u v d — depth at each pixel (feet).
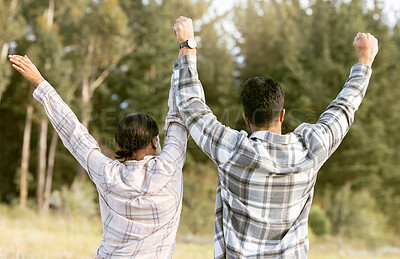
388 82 75.82
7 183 93.45
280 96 5.18
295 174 4.91
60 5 72.33
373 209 60.54
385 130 78.64
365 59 5.78
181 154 5.54
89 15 70.33
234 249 4.84
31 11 72.64
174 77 5.55
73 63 73.46
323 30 79.51
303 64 81.76
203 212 46.88
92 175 5.37
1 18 56.85
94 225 50.88
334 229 51.57
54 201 56.34
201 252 29.89
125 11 82.17
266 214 4.86
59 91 63.52
